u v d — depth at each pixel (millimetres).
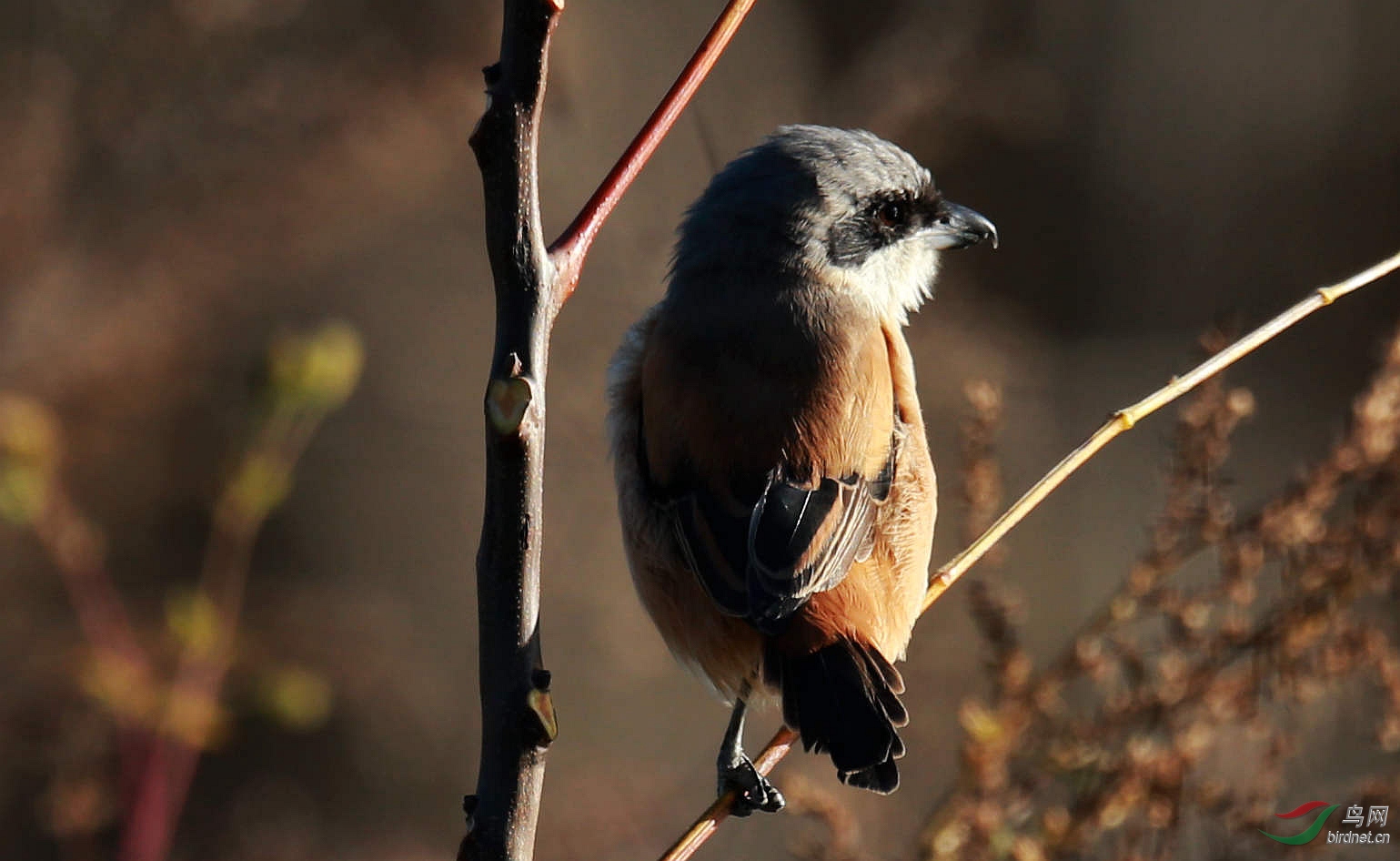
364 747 13320
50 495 8602
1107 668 5656
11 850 11289
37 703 12023
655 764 12680
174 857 12453
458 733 13492
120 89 15406
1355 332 17328
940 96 16344
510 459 2992
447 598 14273
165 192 15453
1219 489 5547
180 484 13883
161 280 15141
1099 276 17953
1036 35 17672
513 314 2955
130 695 8297
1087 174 18219
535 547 3057
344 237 15711
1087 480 14836
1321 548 5449
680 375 5449
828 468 5234
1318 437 15648
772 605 4918
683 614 5320
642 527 5422
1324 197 18625
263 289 15359
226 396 14336
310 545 14156
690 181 14547
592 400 13992
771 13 15844
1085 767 5590
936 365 15430
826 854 5668
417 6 15406
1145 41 18625
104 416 14383
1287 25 18891
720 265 5801
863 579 5223
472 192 15805
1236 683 5465
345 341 8172
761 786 4676
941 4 16656
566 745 12750
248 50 15500
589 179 14352
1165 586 5590
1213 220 18500
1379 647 5453
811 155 6012
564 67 14078
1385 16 18656
